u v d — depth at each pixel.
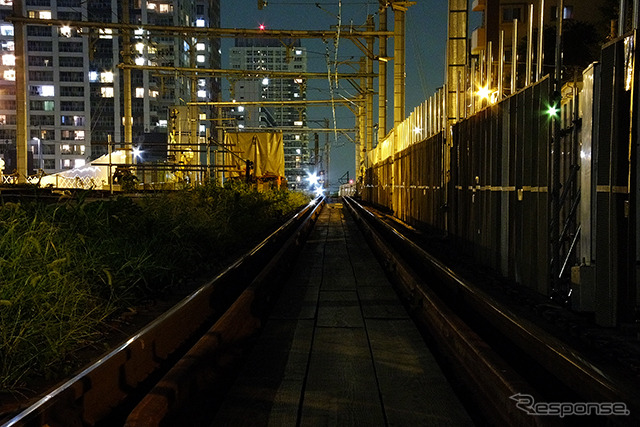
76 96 112.25
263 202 19.89
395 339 6.13
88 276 6.63
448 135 14.16
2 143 110.12
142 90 111.38
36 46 111.38
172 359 5.66
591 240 6.46
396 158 25.45
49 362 4.77
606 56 6.03
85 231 7.76
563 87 8.17
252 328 6.52
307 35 31.56
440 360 5.59
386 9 31.23
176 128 38.09
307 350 5.69
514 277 8.73
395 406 4.23
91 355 5.29
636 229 5.69
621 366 4.65
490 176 10.11
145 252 7.94
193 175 28.02
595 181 6.46
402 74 28.62
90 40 32.19
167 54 110.38
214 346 4.72
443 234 14.42
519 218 8.60
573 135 7.36
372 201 40.12
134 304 7.20
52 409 3.44
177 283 8.55
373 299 8.34
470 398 4.56
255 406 4.21
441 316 5.90
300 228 15.82
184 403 3.89
